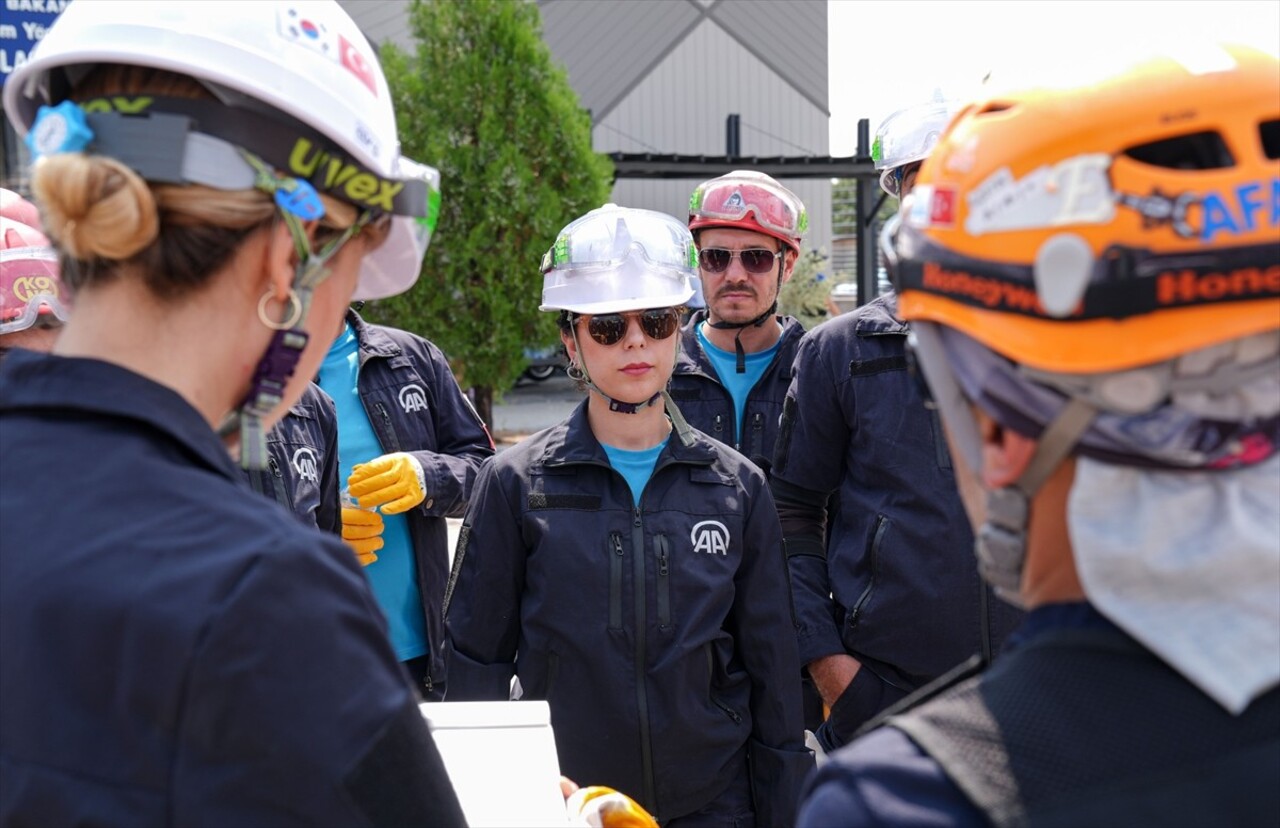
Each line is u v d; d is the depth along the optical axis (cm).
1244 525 85
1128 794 81
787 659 247
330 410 288
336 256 120
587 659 236
